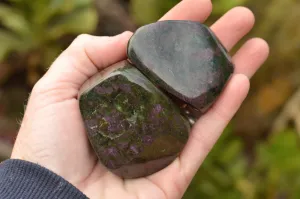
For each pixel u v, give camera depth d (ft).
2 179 1.06
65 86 1.11
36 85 1.12
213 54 1.11
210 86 1.09
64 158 1.09
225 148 1.61
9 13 1.82
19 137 1.11
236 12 1.23
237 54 1.22
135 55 1.08
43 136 1.08
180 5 1.21
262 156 1.62
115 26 1.94
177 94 1.08
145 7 1.74
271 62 1.83
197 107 1.09
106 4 1.94
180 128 1.09
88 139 1.11
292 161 1.57
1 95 1.92
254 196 1.65
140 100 1.07
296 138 1.69
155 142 1.08
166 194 1.10
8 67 1.93
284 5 1.81
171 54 1.09
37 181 1.05
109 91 1.07
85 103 1.08
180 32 1.10
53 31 1.83
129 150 1.08
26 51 1.88
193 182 1.59
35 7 1.78
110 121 1.08
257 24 1.82
